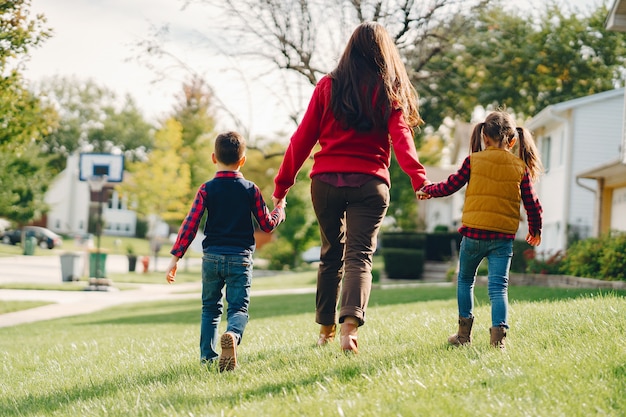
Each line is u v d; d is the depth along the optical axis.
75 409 4.10
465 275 5.04
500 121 4.89
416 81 20.47
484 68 29.62
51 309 18.03
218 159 4.99
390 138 5.11
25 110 16.66
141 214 47.19
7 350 8.79
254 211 4.96
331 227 5.01
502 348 4.65
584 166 24.52
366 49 4.78
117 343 8.34
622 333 5.03
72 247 59.16
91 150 92.06
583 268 16.88
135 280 31.75
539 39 36.19
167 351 6.69
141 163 45.66
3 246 54.00
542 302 8.30
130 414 3.71
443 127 48.84
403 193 37.34
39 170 54.09
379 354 4.74
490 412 3.18
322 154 4.83
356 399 3.46
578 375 3.79
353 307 4.56
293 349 5.47
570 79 36.72
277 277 34.09
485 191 4.81
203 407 3.59
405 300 13.23
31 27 15.63
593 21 37.25
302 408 3.38
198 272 41.22
